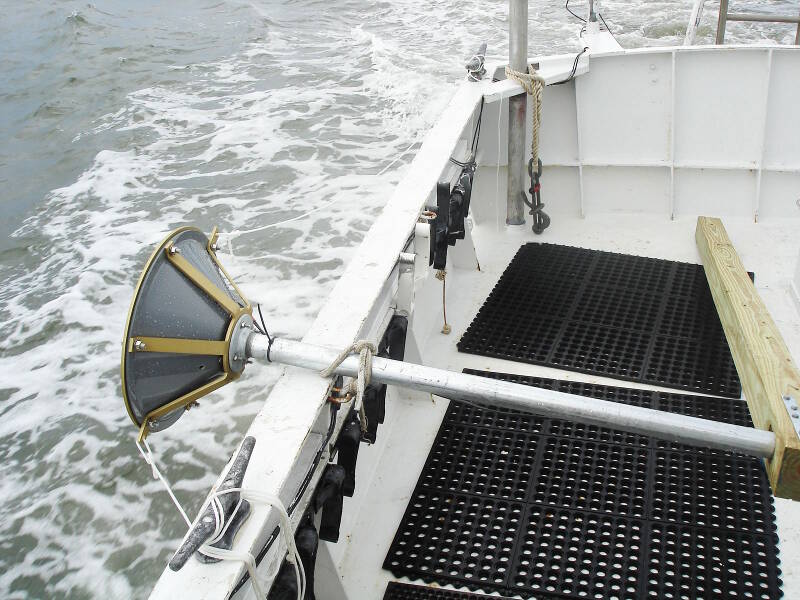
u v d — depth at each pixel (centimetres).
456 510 278
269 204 802
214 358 182
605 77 455
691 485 283
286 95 1122
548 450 302
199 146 972
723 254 378
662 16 1344
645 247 448
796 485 191
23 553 459
